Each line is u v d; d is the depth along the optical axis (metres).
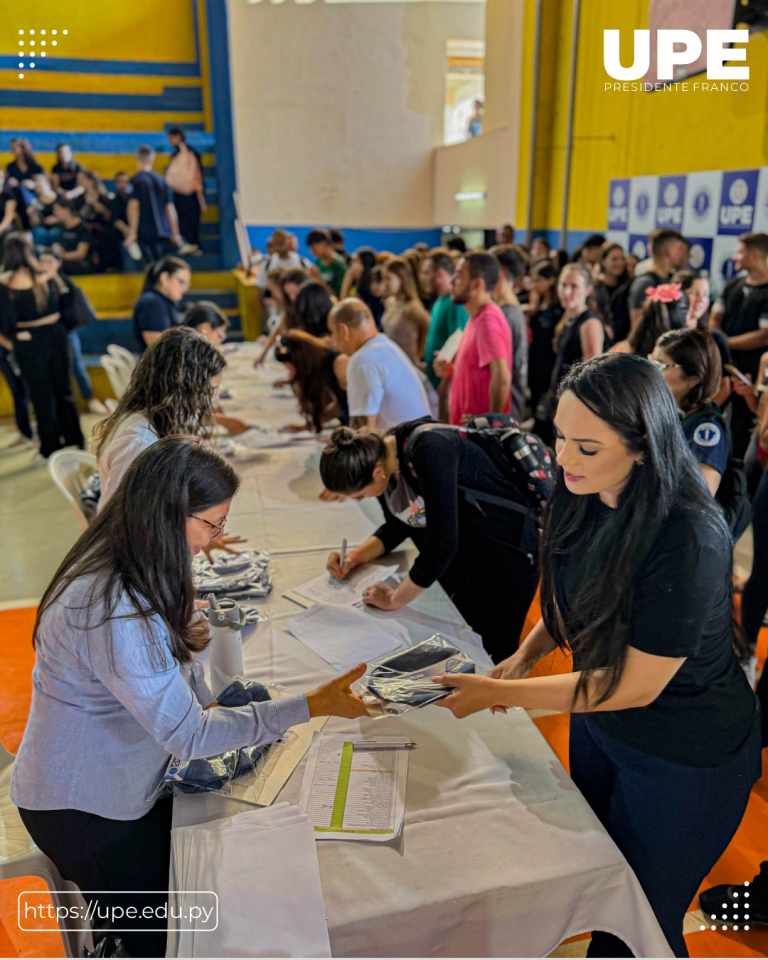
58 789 1.01
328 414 3.15
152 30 8.05
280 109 9.82
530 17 6.63
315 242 5.99
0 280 4.41
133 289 6.72
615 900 1.00
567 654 1.30
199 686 1.24
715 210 4.23
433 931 0.94
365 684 1.27
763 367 2.75
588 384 0.90
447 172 9.76
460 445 1.69
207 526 1.01
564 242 6.48
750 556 3.29
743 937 1.55
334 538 2.08
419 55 9.91
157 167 7.78
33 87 7.89
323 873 0.98
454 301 3.04
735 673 1.07
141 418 1.60
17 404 5.14
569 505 1.13
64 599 0.96
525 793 1.12
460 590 1.81
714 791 1.04
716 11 4.05
